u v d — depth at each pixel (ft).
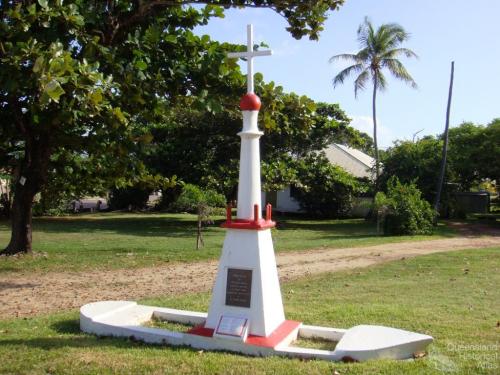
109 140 32.83
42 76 21.16
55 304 25.96
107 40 34.24
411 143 100.78
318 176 99.14
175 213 112.16
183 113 78.54
